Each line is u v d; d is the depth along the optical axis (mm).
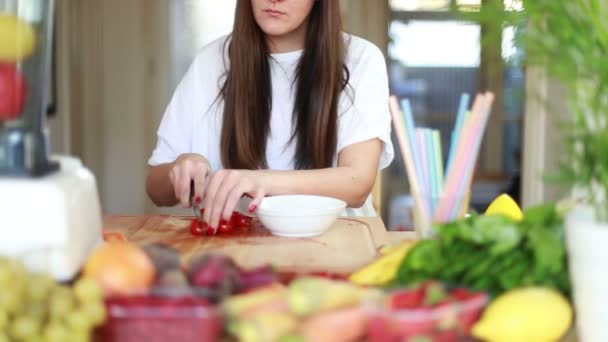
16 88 885
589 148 819
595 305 819
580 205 921
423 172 1134
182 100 1994
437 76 4758
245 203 1830
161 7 4629
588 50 818
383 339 790
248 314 787
